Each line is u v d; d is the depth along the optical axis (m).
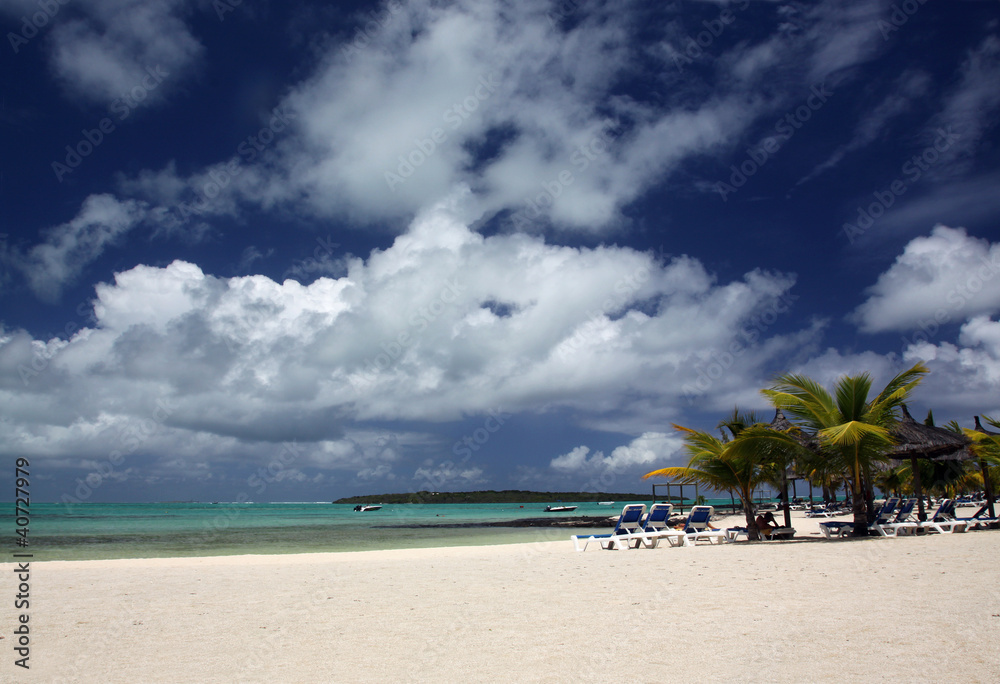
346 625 5.90
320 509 129.38
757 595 6.86
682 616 5.84
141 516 69.44
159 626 6.00
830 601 6.34
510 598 7.30
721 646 4.65
